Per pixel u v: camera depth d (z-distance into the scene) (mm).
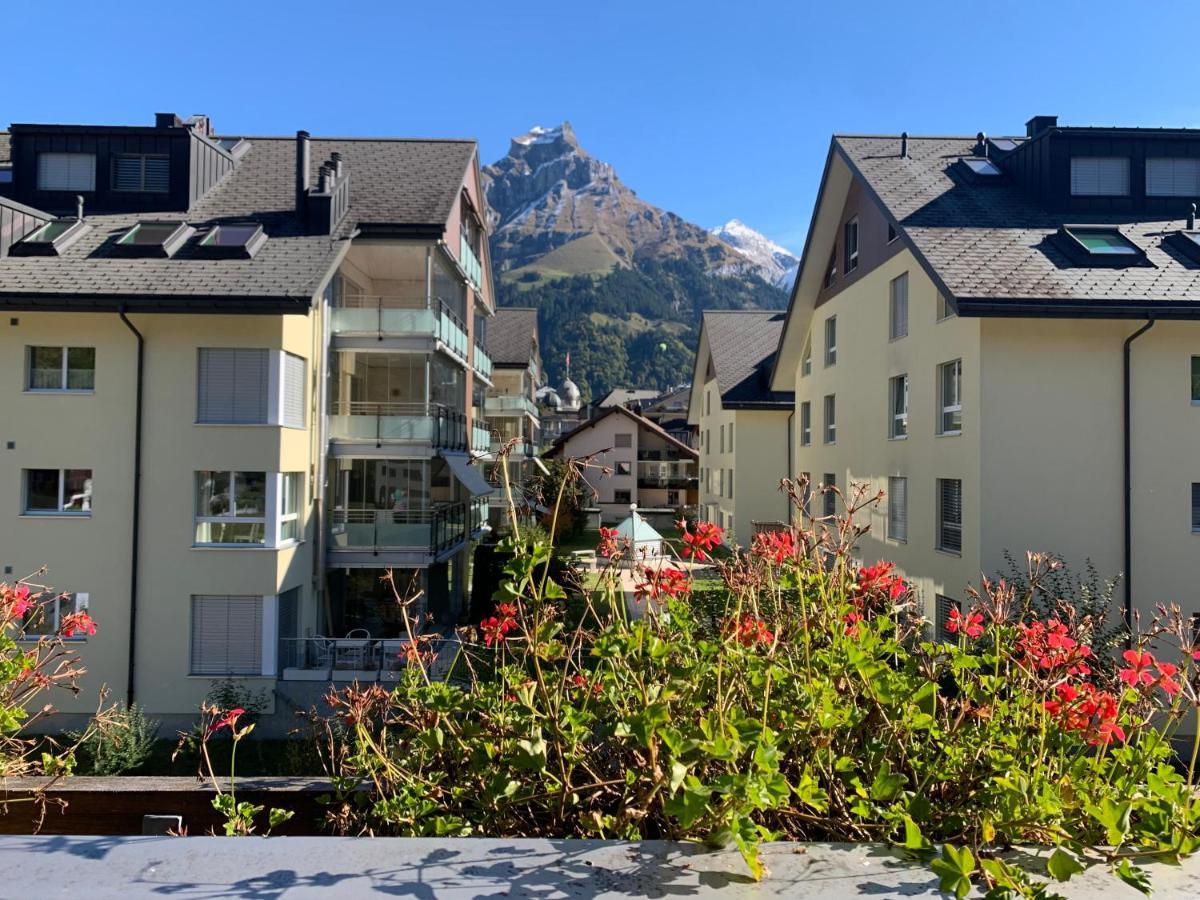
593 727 3143
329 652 15898
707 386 42062
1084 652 2904
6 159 20422
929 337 16016
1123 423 13828
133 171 18875
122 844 1874
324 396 18094
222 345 15469
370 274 21812
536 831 2764
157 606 15336
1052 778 2590
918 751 2928
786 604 3814
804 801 2404
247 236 17188
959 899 1729
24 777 3260
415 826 2773
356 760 3178
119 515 15328
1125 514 13742
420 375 20891
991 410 13867
